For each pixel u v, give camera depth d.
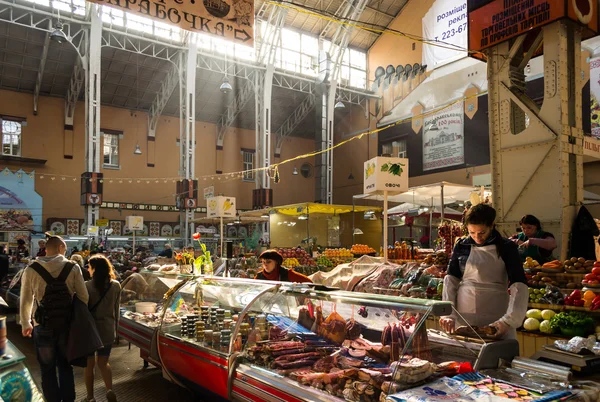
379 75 25.81
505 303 2.75
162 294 5.30
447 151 21.30
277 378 2.82
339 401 2.39
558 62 5.29
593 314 3.72
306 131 30.27
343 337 2.88
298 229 17.42
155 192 25.36
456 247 3.03
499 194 5.89
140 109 25.41
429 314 2.37
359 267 7.00
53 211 22.33
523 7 5.55
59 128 22.84
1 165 21.25
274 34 22.77
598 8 5.66
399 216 15.56
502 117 5.89
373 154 25.97
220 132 27.38
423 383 2.19
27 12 17.41
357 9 22.38
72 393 3.62
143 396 4.18
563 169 5.20
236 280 4.04
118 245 22.39
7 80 21.42
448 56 21.45
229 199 9.55
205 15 6.18
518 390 1.99
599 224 5.95
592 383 2.15
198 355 3.56
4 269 7.22
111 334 3.95
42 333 3.46
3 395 1.97
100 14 18.50
